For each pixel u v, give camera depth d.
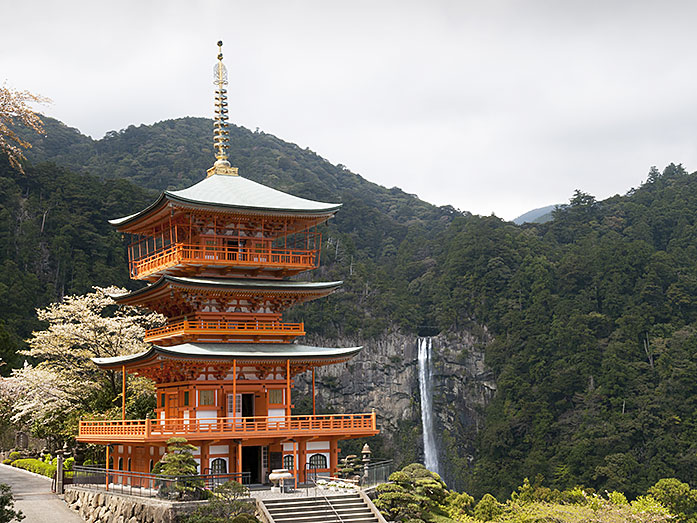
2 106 28.80
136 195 183.62
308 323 183.50
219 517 43.75
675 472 151.25
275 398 56.91
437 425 188.62
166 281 53.44
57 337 75.81
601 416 165.75
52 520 53.25
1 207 159.88
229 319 57.09
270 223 58.94
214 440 52.62
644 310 188.00
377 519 47.44
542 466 159.12
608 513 59.91
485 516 59.66
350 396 181.25
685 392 166.88
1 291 135.00
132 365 56.94
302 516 46.47
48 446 83.81
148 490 50.19
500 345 189.62
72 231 163.38
